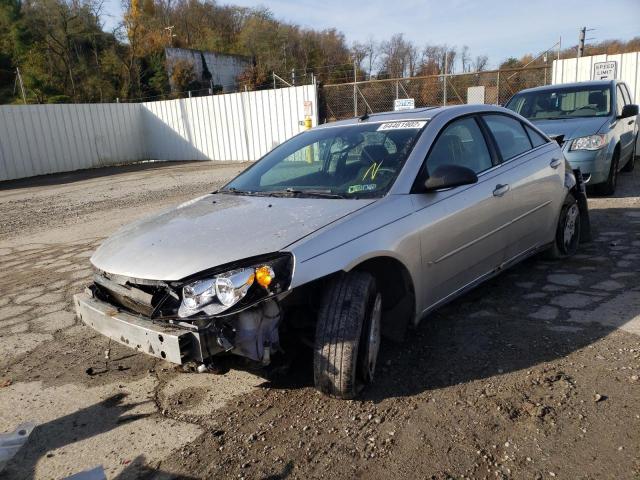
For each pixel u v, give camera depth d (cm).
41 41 3875
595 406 272
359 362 291
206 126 2097
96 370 365
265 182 399
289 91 1809
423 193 338
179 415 301
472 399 288
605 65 1259
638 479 220
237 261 265
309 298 301
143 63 4200
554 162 475
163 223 347
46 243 797
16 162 1878
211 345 258
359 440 262
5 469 263
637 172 1032
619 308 388
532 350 337
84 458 268
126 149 2261
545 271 485
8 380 360
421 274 327
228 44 5728
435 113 395
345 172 364
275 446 264
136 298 287
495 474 231
